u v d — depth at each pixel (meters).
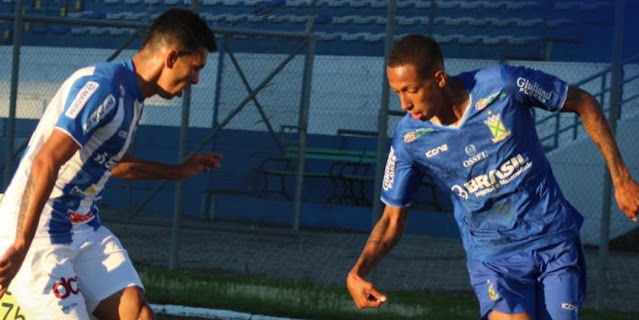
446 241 47.44
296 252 41.06
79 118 13.46
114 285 15.04
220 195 49.03
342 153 55.62
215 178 45.81
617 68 30.52
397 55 14.25
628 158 46.38
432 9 47.62
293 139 46.97
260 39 53.34
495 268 15.16
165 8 68.69
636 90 52.56
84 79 13.73
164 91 14.34
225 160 45.56
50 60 58.03
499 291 14.97
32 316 14.56
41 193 13.20
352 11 67.69
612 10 61.56
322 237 46.28
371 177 54.59
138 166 16.36
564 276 14.95
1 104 57.16
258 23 66.69
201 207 50.56
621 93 47.62
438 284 34.81
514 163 14.76
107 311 15.09
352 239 46.25
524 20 64.00
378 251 15.85
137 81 14.14
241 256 39.41
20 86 57.66
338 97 58.97
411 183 15.72
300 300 29.19
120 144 14.25
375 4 67.25
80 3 70.06
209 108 56.41
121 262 15.24
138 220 42.78
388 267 38.34
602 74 47.50
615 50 30.52
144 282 31.00
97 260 15.05
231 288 30.70
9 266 13.08
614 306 31.84
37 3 68.25
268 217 50.12
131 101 14.03
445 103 14.56
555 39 61.09
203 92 56.56
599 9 61.75
